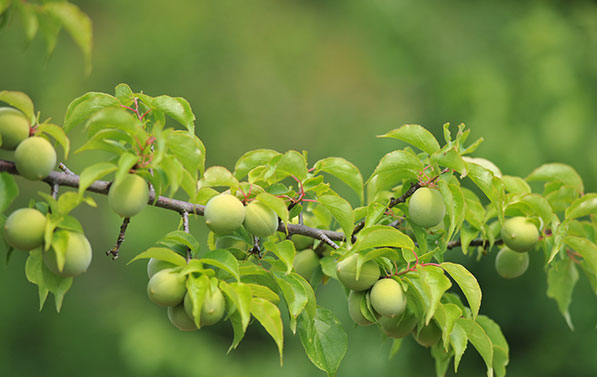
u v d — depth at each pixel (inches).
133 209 97.2
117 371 377.7
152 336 359.9
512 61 363.6
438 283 103.2
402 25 394.9
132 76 442.9
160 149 91.0
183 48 454.6
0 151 367.9
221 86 463.8
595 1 371.2
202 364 360.5
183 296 99.5
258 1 510.6
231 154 446.9
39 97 419.2
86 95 109.5
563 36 347.3
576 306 307.0
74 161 380.5
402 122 368.8
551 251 126.7
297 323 120.0
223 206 103.8
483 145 325.7
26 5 91.8
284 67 493.0
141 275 384.5
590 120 324.8
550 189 135.6
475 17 398.6
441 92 366.6
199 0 480.1
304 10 530.0
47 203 98.0
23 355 379.6
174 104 111.7
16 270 381.4
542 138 324.8
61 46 432.5
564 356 314.3
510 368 327.6
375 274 109.2
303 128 474.0
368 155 351.6
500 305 315.0
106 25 461.1
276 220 109.1
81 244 97.1
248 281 109.0
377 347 316.5
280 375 341.7
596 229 130.6
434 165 110.3
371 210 112.7
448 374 325.1
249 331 388.8
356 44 498.9
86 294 393.1
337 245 119.1
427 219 112.7
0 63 414.6
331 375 117.8
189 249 106.0
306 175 112.7
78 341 383.6
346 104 468.1
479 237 140.3
